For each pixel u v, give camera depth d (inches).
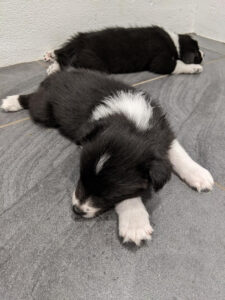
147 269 10.6
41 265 10.6
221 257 11.2
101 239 11.6
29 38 24.5
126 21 30.3
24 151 15.6
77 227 12.0
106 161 10.8
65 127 16.3
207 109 20.6
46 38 25.5
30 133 17.1
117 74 26.0
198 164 15.1
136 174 11.0
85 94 15.6
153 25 30.5
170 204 13.1
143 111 13.3
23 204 12.8
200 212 12.8
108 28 26.2
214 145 17.0
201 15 36.6
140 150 11.1
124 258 11.0
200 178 13.9
